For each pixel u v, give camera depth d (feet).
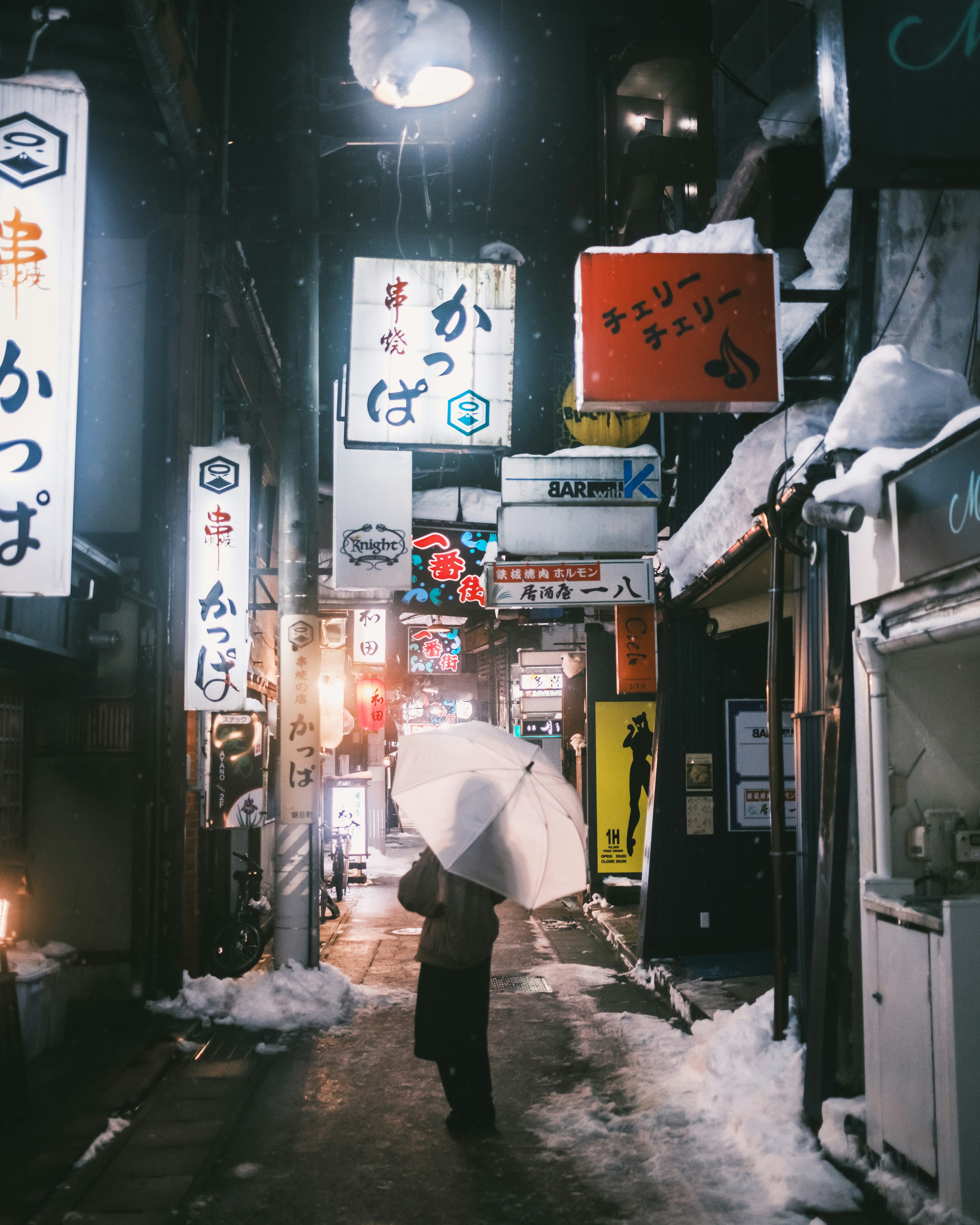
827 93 11.26
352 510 39.47
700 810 37.70
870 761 17.37
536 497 37.58
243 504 32.35
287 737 32.63
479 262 27.99
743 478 25.77
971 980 13.62
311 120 34.30
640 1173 16.97
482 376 27.55
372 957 39.40
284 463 33.76
